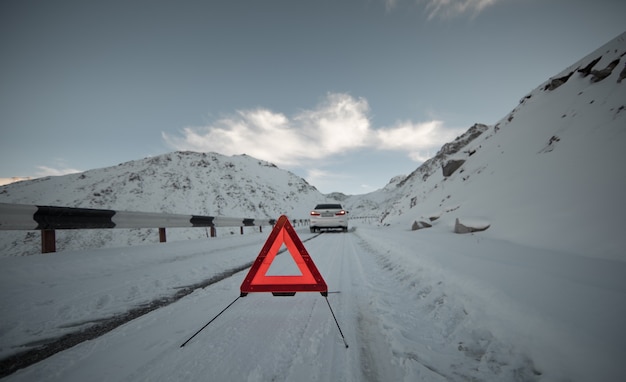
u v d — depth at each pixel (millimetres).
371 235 10430
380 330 2332
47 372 1660
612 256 3730
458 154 23578
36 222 4559
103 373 1652
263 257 2691
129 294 3340
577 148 8367
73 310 2758
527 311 1982
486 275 3002
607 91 10180
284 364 1767
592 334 1567
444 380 1569
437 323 2492
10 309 2707
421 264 4270
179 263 5332
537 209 6887
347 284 4016
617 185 5562
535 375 1538
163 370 1685
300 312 2781
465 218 8195
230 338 2152
